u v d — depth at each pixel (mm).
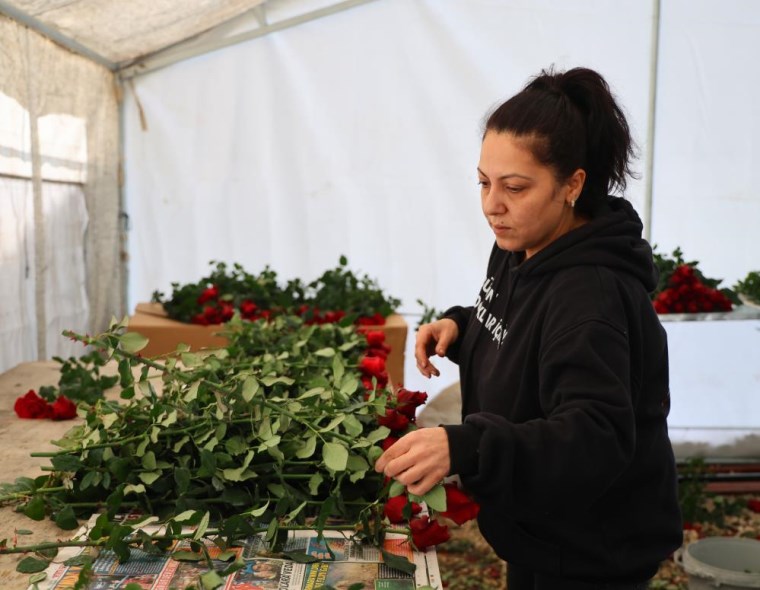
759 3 4434
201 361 1574
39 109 3605
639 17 4469
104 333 1441
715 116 4543
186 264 4902
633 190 4551
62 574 1123
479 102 4648
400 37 4656
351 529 1269
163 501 1348
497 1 4547
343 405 1455
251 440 1379
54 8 3402
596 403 1068
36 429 1885
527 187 1192
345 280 4152
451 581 3234
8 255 3270
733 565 2951
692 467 4043
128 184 4855
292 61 4730
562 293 1198
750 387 4715
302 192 4828
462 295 4828
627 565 1309
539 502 1053
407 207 4785
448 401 3846
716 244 4641
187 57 4703
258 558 1192
